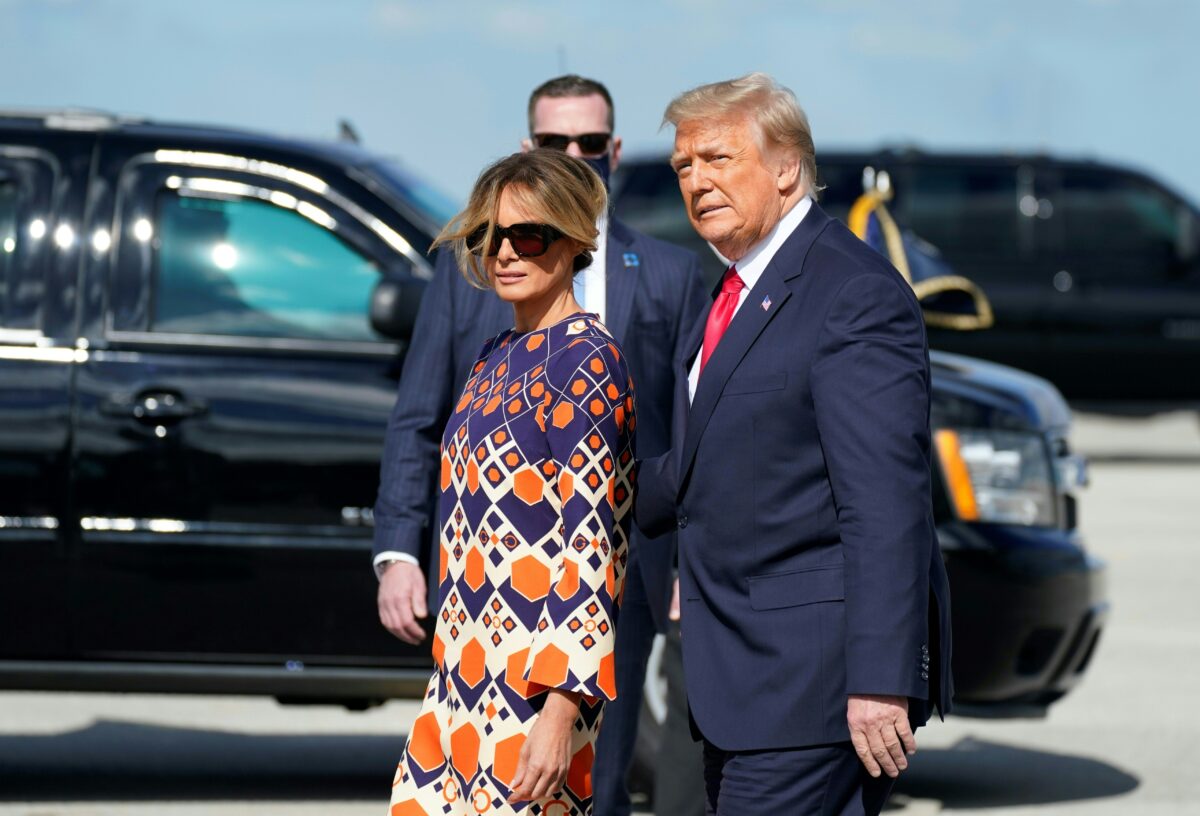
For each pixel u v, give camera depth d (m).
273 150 9.75
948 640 5.78
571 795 5.73
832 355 5.60
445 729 5.82
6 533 9.27
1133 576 19.19
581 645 5.55
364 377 9.39
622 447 5.77
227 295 9.52
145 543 9.27
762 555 5.74
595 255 7.82
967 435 10.04
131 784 10.63
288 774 10.99
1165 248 28.34
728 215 5.83
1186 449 34.81
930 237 28.38
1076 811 10.19
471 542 5.73
